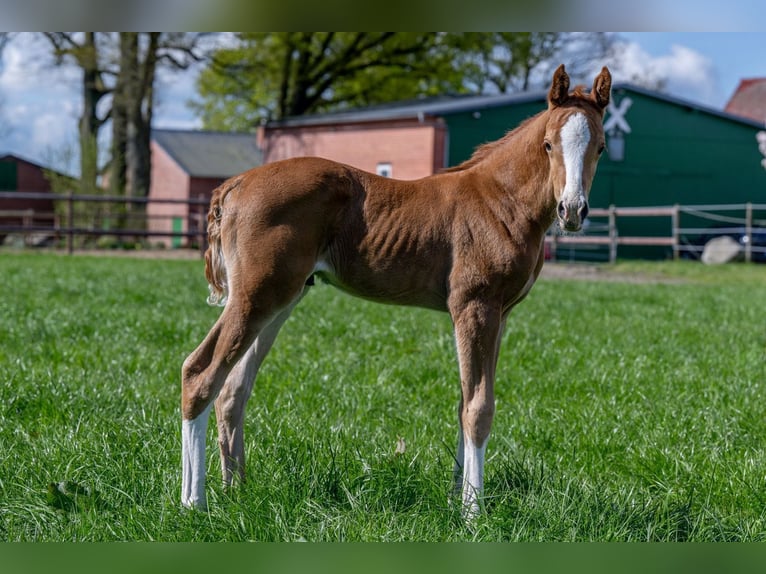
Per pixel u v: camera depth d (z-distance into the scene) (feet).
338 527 13.14
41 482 14.38
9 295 37.88
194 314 33.47
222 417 14.99
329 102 145.89
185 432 13.89
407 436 18.10
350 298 39.88
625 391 21.95
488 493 14.75
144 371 22.85
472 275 14.52
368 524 13.19
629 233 92.73
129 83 106.52
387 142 88.99
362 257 14.74
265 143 108.17
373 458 15.75
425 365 24.50
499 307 14.66
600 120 14.66
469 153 84.53
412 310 36.04
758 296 48.57
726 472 16.22
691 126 95.30
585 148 14.06
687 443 17.90
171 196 134.21
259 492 14.07
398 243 14.61
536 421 19.30
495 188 14.97
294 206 14.23
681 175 95.35
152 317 31.73
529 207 14.83
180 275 51.13
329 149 97.81
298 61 135.13
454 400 21.20
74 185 104.12
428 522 13.69
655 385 22.71
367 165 92.07
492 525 13.41
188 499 13.80
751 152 98.12
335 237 14.75
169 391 20.77
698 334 31.96
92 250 85.10
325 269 14.84
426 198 14.90
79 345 25.91
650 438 18.12
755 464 16.49
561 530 13.35
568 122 14.17
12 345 26.18
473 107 83.30
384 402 20.71
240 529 13.12
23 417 18.24
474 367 14.40
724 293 50.14
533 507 13.94
